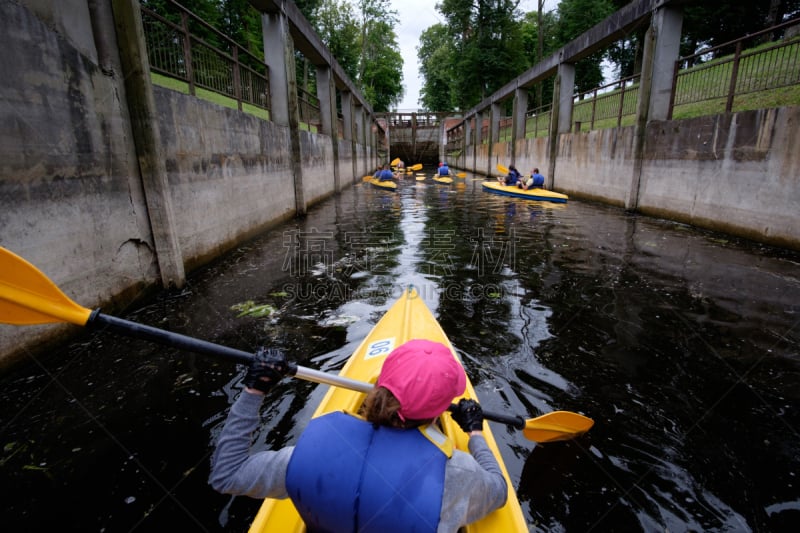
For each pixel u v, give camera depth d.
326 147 14.78
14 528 1.95
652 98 9.75
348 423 1.24
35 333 3.24
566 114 15.37
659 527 1.95
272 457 1.25
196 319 4.17
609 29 11.43
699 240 7.36
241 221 7.35
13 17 2.99
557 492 2.14
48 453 2.39
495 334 3.89
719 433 2.57
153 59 4.98
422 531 1.11
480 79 32.91
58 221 3.35
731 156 7.46
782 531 1.93
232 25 23.84
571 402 2.88
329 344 3.69
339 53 35.84
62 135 3.42
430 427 1.26
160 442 2.48
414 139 41.78
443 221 10.09
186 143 5.40
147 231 4.60
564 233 8.30
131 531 1.93
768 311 4.28
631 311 4.37
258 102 8.95
